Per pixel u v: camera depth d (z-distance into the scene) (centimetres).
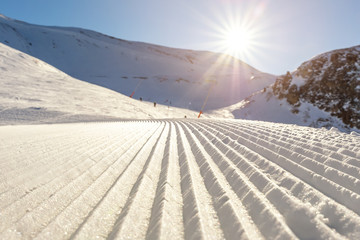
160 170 297
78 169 262
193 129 802
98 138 510
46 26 15175
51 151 343
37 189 196
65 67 8181
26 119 1195
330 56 3722
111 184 226
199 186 228
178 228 149
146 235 138
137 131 713
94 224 146
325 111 3033
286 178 223
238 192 205
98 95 2314
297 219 146
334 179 217
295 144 391
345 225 139
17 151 331
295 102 3462
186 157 356
